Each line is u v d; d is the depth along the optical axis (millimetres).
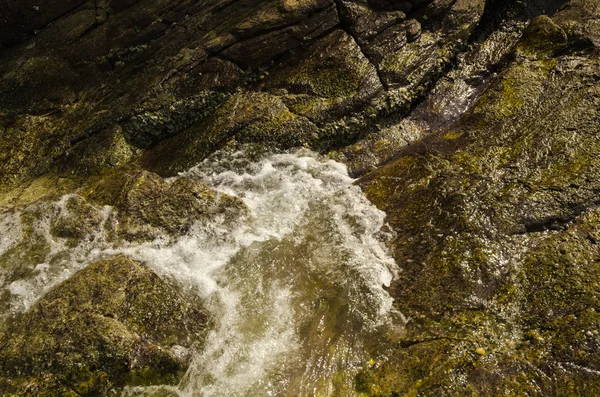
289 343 5012
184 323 5059
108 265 5285
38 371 4613
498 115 6594
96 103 7992
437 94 7742
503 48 8070
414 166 6348
